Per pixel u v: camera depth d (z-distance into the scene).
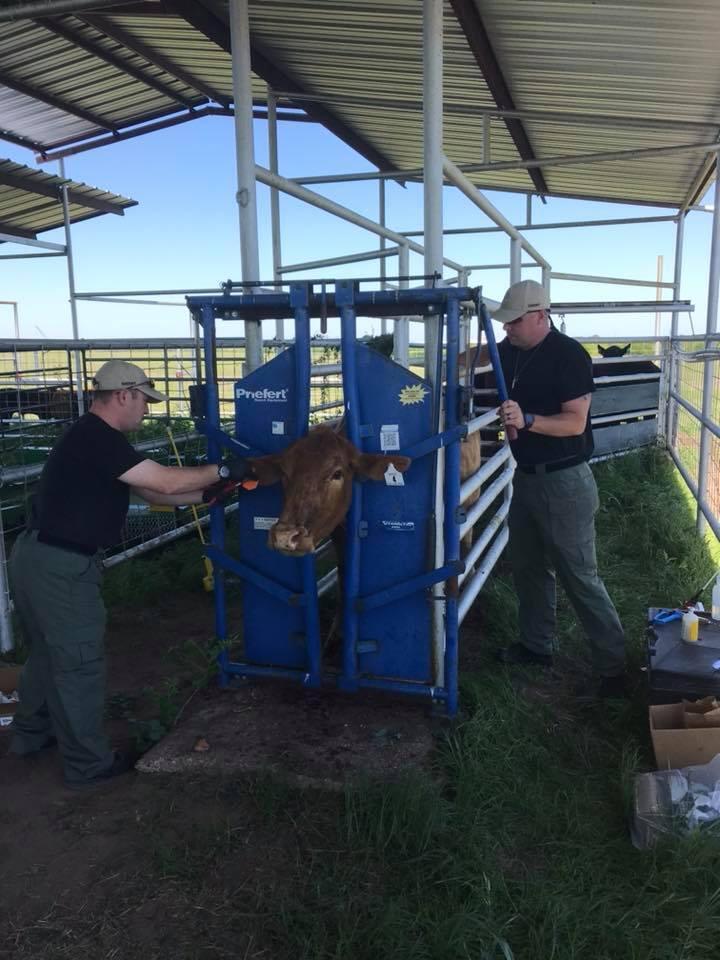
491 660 4.48
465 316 4.01
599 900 2.54
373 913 2.48
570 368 3.80
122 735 3.70
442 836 2.84
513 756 3.38
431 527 3.52
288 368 3.55
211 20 5.72
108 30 7.11
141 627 5.14
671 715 3.41
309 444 3.16
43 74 8.67
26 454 7.24
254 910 2.54
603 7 4.75
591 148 8.48
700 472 6.39
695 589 5.55
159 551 6.71
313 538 3.05
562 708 3.97
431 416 3.42
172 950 2.38
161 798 3.15
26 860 2.80
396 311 3.57
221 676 3.96
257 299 3.49
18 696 3.53
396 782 3.05
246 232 4.00
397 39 5.89
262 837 2.89
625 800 3.06
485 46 5.65
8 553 5.71
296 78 7.01
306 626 3.69
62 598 3.08
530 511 4.01
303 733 3.50
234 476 3.28
